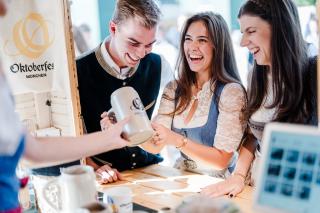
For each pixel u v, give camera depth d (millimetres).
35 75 1395
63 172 970
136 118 1161
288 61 1376
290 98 1391
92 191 943
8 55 1337
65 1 1354
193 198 896
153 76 1776
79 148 1008
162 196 1260
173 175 1508
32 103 1529
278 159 795
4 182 751
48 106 1561
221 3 2139
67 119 1480
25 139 852
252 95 1506
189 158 1682
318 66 1126
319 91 1132
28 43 1366
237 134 1559
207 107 1626
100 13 2010
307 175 756
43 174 1235
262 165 810
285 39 1364
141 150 1659
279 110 1410
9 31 1328
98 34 2037
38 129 1551
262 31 1410
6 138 717
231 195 1249
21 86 1376
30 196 1284
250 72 1523
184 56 1650
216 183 1354
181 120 1685
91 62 1647
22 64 1368
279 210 769
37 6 1361
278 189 781
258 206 796
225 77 1604
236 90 1568
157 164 1729
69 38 1383
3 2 795
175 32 2408
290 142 789
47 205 1165
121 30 1578
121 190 1073
